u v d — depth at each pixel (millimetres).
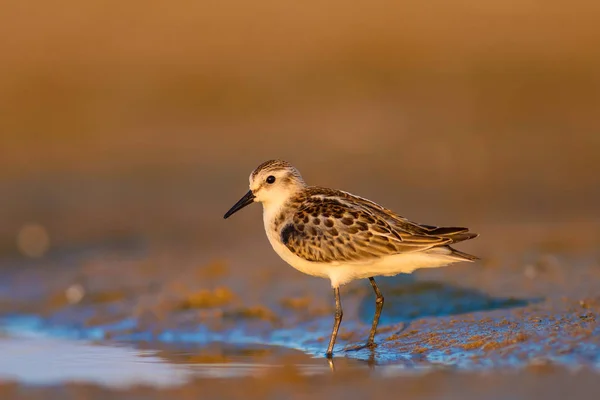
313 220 11250
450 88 26094
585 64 26688
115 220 19734
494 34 28781
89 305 14984
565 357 10047
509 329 11125
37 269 17328
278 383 9891
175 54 28688
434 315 12438
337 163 21891
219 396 9445
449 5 30516
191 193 21000
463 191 20172
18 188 21641
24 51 28688
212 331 13266
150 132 24812
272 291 14547
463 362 10320
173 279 15805
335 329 11273
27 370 11102
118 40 29438
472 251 15773
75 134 24828
